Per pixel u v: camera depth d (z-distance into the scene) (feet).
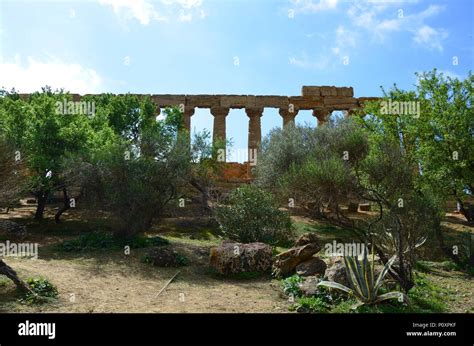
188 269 48.42
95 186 65.67
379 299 33.86
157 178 66.49
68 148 73.67
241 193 62.75
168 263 49.14
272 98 137.39
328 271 39.42
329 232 77.25
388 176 47.83
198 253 55.26
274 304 35.09
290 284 38.68
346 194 42.50
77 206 93.40
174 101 136.26
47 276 39.75
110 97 115.14
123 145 68.64
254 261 46.44
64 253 53.72
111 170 64.95
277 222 61.82
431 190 60.03
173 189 68.23
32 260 47.50
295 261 45.29
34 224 77.30
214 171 89.20
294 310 33.14
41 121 73.26
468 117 68.44
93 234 62.08
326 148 51.42
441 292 42.60
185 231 74.84
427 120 72.84
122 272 45.37
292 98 137.49
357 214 97.76
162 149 71.15
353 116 96.73
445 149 68.80
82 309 31.86
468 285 46.70
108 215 69.05
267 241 59.26
